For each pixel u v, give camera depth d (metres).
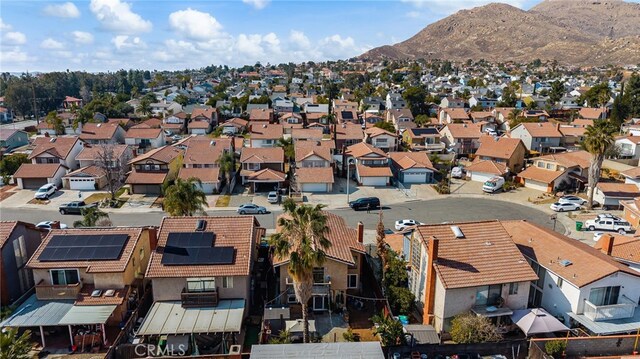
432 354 31.17
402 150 101.56
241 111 156.50
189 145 80.75
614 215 62.56
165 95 193.75
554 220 58.06
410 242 39.47
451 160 93.94
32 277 39.81
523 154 84.88
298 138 100.00
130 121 128.25
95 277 35.41
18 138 110.25
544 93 186.50
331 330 34.34
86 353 32.59
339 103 152.88
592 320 32.94
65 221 60.88
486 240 36.59
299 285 29.53
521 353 31.33
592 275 33.41
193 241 36.97
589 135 64.25
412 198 72.12
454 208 67.00
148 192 72.81
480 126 118.25
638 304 34.72
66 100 189.62
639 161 80.25
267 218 61.75
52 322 32.34
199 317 33.03
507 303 34.22
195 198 46.34
